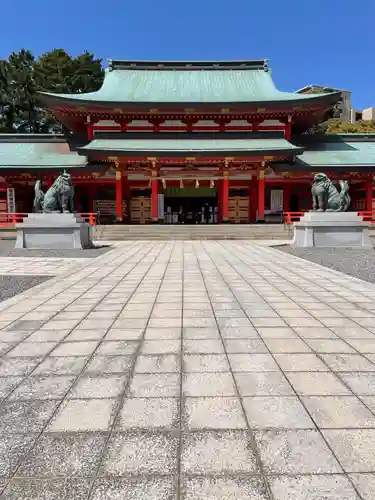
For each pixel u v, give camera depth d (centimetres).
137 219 3462
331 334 536
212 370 414
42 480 243
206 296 779
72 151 3362
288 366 424
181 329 559
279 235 2584
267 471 251
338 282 939
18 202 3306
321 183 1888
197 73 3953
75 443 282
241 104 3108
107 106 3106
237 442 282
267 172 3375
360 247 1842
